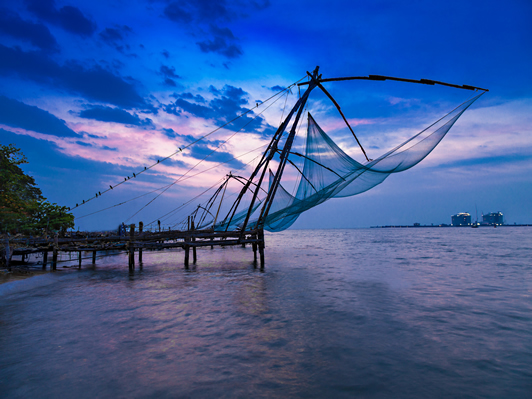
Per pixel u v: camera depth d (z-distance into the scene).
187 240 21.47
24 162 30.30
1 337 7.63
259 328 8.17
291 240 82.56
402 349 6.73
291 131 13.28
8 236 19.72
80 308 10.45
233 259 28.55
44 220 29.70
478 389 5.08
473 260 24.78
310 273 18.41
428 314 9.35
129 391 5.05
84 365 6.01
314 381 5.37
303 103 12.69
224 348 6.82
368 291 12.80
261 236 20.80
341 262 24.75
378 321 8.69
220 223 32.12
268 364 6.03
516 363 6.00
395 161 9.53
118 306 10.65
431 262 23.77
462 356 6.36
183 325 8.45
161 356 6.41
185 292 12.95
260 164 15.43
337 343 7.08
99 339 7.42
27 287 14.76
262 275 17.75
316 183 12.40
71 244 22.11
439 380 5.39
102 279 17.03
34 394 4.98
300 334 7.69
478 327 8.15
